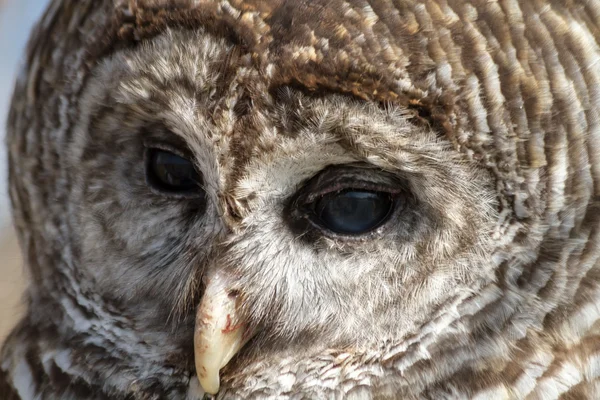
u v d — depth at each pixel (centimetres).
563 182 154
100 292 158
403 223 155
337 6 153
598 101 154
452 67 153
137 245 157
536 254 154
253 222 155
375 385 156
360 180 155
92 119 156
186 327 157
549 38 154
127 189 157
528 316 155
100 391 158
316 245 155
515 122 154
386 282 155
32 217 158
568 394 155
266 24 153
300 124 154
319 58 153
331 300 155
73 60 156
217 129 154
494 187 154
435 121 153
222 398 157
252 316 156
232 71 154
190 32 154
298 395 156
